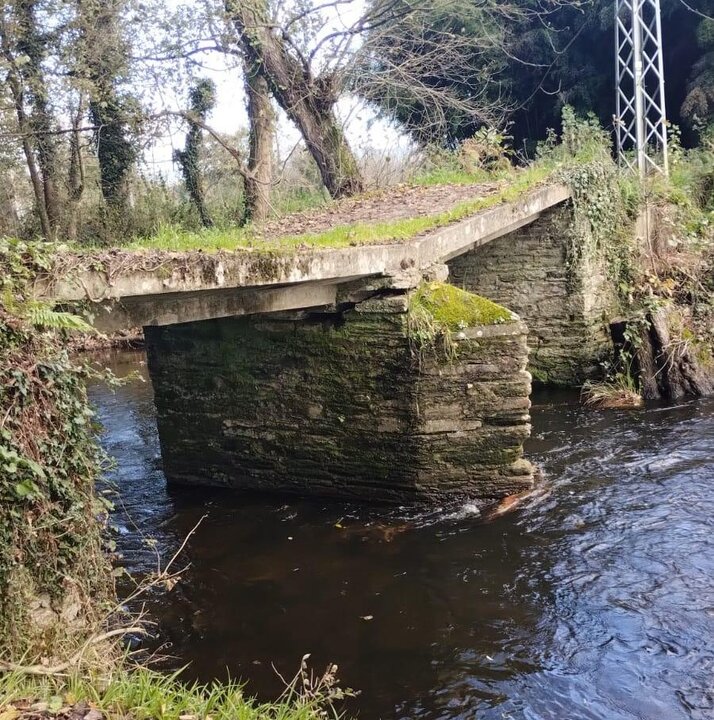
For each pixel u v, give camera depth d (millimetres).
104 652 3707
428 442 6590
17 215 15930
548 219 10891
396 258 6555
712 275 11359
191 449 7785
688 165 14352
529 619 4848
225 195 17141
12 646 3275
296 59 14586
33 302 3592
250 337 7211
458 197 10867
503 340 6453
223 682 4258
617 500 6699
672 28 19219
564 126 14234
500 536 6086
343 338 6730
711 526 6020
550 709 3963
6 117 12562
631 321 10469
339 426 6902
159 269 4520
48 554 3582
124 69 12664
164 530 6629
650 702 3975
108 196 15102
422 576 5504
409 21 14656
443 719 3914
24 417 3498
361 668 4391
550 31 19984
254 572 5703
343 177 15180
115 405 12047
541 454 8227
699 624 4668
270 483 7383
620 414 9625
